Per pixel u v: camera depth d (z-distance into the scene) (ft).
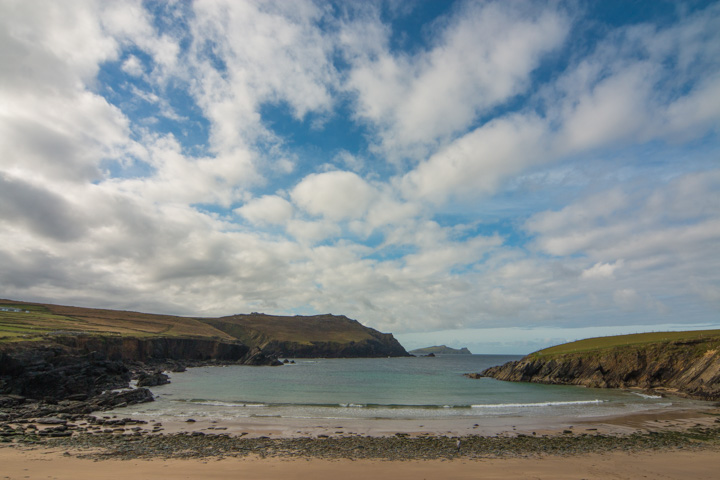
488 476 75.61
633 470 79.56
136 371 348.38
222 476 73.51
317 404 179.83
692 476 75.20
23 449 91.86
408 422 137.18
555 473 77.56
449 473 77.61
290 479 72.79
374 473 77.36
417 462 85.92
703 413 156.46
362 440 108.27
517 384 299.79
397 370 530.68
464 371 513.04
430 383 310.04
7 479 67.00
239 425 128.67
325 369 547.49
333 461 86.17
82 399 185.06
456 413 157.38
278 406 172.86
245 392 230.48
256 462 84.43
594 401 194.70
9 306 610.65
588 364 291.79
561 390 252.21
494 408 172.14
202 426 126.72
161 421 134.51
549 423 136.15
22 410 148.36
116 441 103.04
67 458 83.92
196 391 233.76
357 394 226.79
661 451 96.22
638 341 303.68
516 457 90.63
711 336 256.32
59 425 125.59
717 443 104.88
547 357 327.06
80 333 383.24
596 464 84.38
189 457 87.71
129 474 72.69
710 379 212.84
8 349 212.43
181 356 607.78
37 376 187.73
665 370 250.37
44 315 538.47
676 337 294.25
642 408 172.24
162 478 70.90
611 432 121.19
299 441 106.22
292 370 511.40
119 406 166.50
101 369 239.91
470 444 104.17
